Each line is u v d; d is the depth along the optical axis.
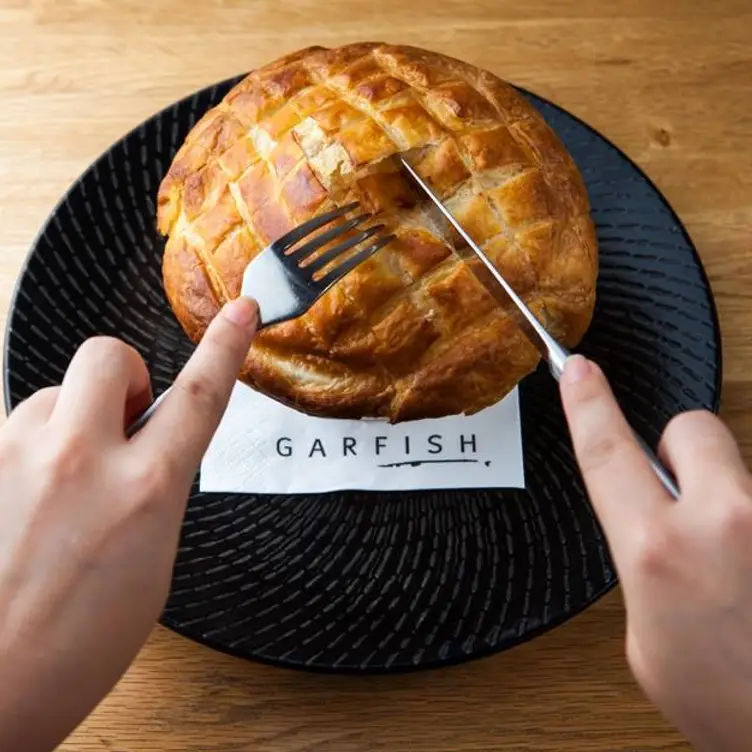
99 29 0.57
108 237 0.51
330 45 0.58
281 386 0.45
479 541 0.47
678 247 0.51
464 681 0.46
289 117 0.45
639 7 0.58
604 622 0.47
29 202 0.54
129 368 0.37
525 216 0.44
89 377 0.36
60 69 0.57
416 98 0.45
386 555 0.46
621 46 0.58
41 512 0.35
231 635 0.44
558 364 0.39
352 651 0.44
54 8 0.57
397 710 0.46
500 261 0.44
